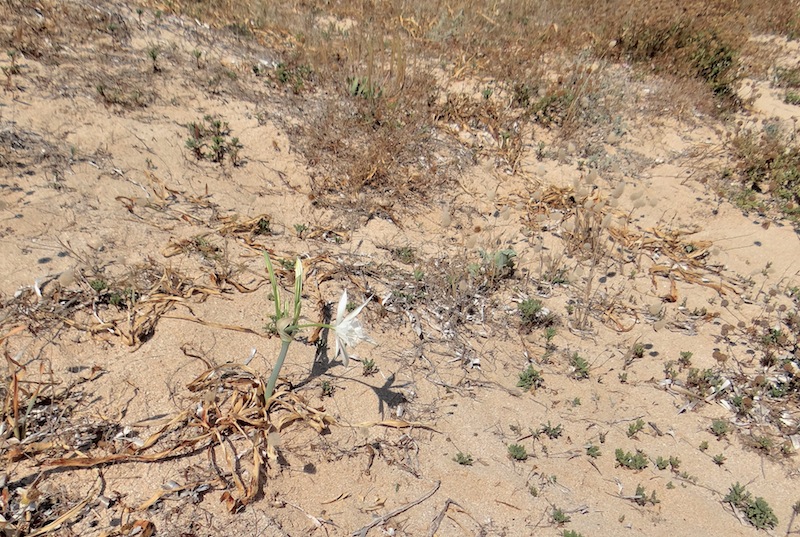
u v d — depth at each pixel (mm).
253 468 2795
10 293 3330
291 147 5250
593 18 8812
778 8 10445
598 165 6031
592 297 4453
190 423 2920
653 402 3656
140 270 3727
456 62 7227
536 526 2861
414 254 4531
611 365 3898
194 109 5289
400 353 3695
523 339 4000
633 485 3133
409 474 3000
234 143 4980
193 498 2648
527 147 6148
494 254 4582
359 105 5914
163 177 4555
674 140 6648
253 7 7473
